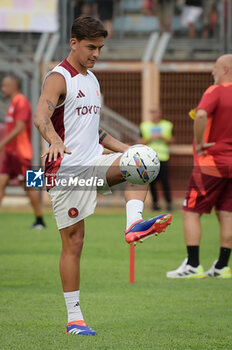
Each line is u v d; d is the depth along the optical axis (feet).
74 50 53.52
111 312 65.36
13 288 77.25
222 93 83.92
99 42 53.01
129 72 195.62
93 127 55.11
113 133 195.42
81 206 54.70
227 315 64.44
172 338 55.26
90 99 54.44
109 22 223.10
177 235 131.64
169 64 194.59
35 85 187.52
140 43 213.05
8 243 115.96
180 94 196.54
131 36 223.10
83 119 54.29
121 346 52.21
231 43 200.03
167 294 74.49
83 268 91.40
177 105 196.85
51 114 51.83
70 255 55.57
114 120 195.62
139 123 197.36
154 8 225.56
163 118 197.36
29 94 192.54
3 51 206.69
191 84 195.83
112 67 195.11
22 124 128.88
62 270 55.67
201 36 225.56
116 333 56.75
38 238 122.52
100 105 56.08
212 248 112.98
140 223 52.49
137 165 52.49
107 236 127.44
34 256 101.55
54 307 67.15
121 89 196.85
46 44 197.47
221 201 86.28
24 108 129.59
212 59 207.82
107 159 54.60
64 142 54.19
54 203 55.21
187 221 85.81
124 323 60.70
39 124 51.06
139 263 96.27
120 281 82.07
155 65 194.08
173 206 190.19
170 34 212.84
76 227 55.11
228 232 85.81
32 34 212.84
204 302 70.38
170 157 197.77
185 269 85.35
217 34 221.66
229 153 84.58
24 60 198.90
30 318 62.28
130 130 195.21
